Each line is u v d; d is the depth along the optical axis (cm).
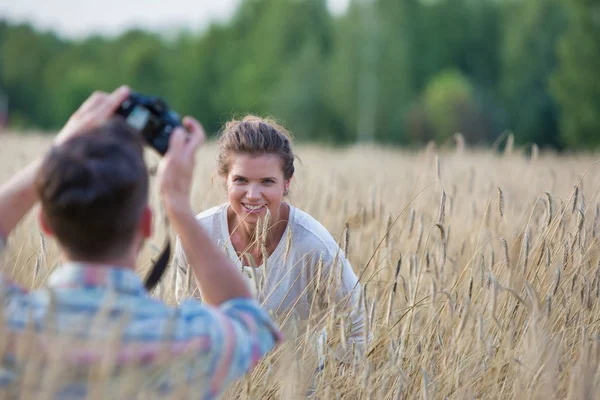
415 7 4956
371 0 4231
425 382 225
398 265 257
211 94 5522
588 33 2983
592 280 279
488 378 251
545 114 4291
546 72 4297
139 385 147
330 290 258
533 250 289
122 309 149
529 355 236
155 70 5931
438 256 320
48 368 142
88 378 144
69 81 6162
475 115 4181
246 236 277
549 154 816
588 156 984
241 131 269
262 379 252
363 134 4203
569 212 302
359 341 266
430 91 4384
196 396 150
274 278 274
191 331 152
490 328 273
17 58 6850
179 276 268
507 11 4925
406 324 264
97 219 146
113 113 169
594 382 231
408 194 451
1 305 145
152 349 148
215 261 165
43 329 146
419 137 4175
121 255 153
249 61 5178
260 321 163
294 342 251
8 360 148
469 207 391
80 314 148
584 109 3016
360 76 4206
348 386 245
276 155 267
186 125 174
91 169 145
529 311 268
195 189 443
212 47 5588
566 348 265
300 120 4372
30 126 6731
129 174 148
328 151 1289
